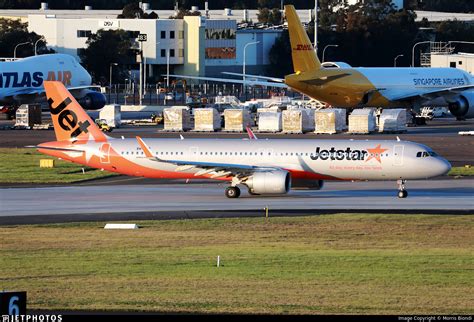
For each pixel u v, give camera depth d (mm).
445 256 198250
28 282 171250
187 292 162750
